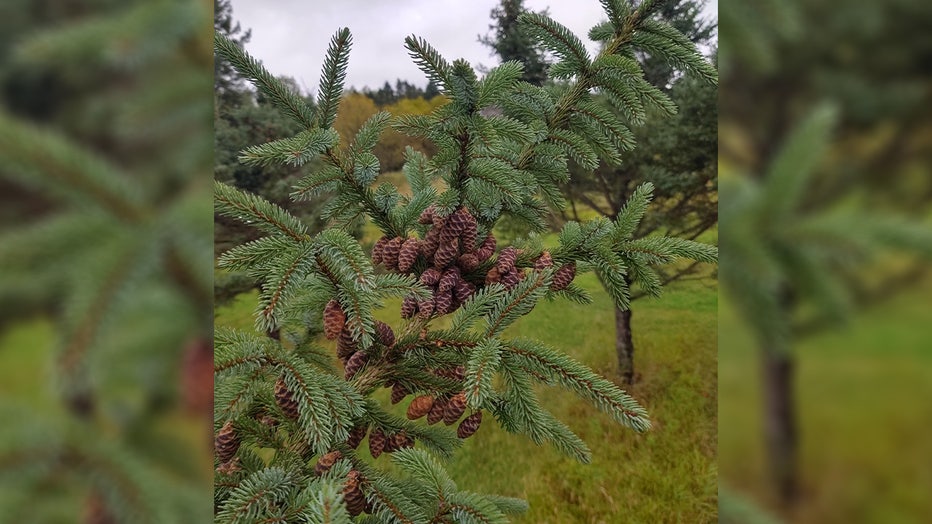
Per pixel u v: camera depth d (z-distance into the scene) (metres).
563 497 1.57
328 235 0.66
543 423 0.69
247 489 0.62
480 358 0.66
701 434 1.62
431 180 0.95
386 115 0.79
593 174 1.96
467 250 0.81
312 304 0.89
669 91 1.77
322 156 0.74
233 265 0.63
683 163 1.80
